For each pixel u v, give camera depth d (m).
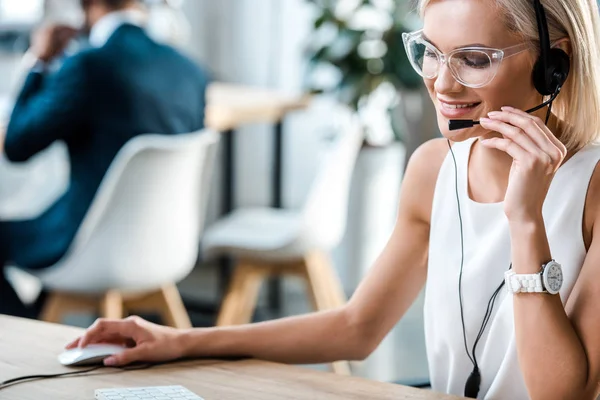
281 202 5.35
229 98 4.46
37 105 3.30
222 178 6.06
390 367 4.23
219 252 4.02
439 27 1.53
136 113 3.36
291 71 5.80
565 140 1.65
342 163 3.86
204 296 5.49
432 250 1.77
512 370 1.65
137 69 3.37
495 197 1.72
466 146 1.76
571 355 1.48
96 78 3.30
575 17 1.57
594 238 1.58
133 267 3.29
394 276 1.85
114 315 3.38
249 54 5.91
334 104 5.67
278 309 5.22
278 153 5.19
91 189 3.34
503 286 1.68
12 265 3.41
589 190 1.62
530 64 1.54
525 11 1.51
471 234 1.73
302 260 3.98
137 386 1.53
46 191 5.37
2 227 3.40
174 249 3.39
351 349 1.82
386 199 5.07
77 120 3.31
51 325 1.84
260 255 3.93
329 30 5.42
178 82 3.51
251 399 1.46
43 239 3.39
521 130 1.50
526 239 1.50
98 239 3.23
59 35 3.58
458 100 1.54
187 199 3.41
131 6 3.47
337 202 3.91
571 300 1.55
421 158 1.85
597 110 1.63
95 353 1.64
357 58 5.03
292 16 5.78
